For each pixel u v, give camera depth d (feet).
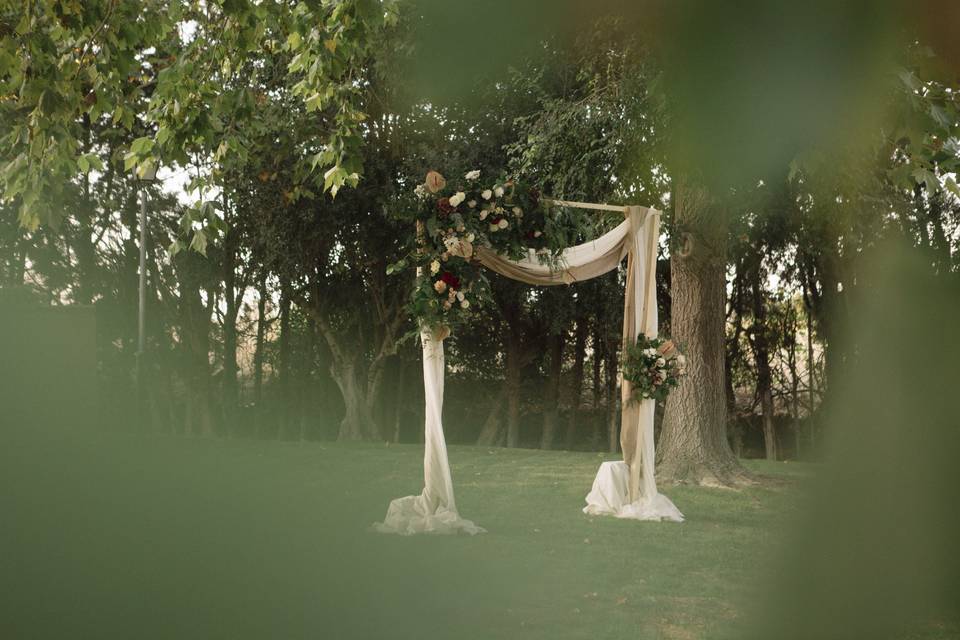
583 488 42.50
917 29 1.93
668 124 2.20
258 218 80.23
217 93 24.97
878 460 1.89
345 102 24.56
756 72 2.06
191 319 97.35
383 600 13.62
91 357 2.77
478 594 18.16
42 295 2.78
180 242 21.86
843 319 2.02
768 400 89.97
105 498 2.87
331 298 94.38
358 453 55.88
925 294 1.92
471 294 30.91
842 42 2.00
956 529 1.80
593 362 107.04
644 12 2.11
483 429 101.45
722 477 45.21
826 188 2.75
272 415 103.91
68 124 20.94
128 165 24.04
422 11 2.27
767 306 85.97
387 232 83.30
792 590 1.97
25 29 19.66
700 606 18.45
